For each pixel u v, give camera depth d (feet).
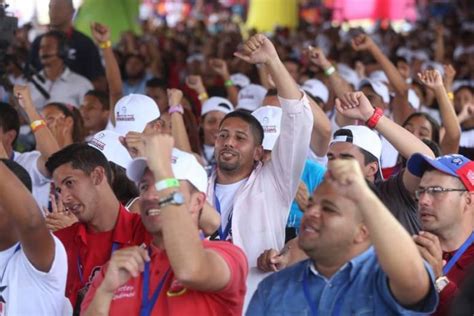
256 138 33.76
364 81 59.52
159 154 22.34
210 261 22.63
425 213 27.84
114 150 34.86
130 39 101.14
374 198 21.17
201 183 23.81
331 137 37.93
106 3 105.60
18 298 26.78
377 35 143.23
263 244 32.73
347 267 22.52
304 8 201.87
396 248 21.12
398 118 52.75
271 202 32.99
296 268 23.49
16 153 43.70
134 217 29.53
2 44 33.24
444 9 195.00
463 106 58.70
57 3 64.80
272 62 32.42
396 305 21.98
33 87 62.13
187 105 52.47
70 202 29.12
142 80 77.97
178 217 22.06
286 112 32.53
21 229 25.50
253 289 30.53
